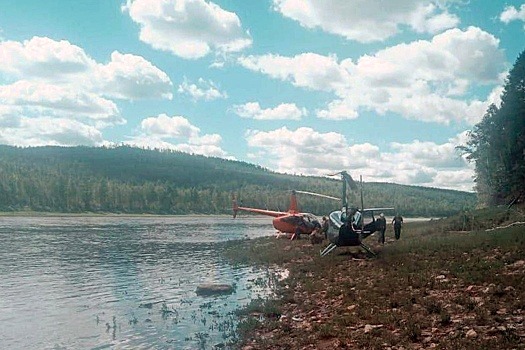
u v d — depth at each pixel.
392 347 9.61
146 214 170.25
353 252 26.00
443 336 9.77
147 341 12.12
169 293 18.80
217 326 13.38
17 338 12.51
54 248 38.12
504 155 60.31
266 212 47.31
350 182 25.33
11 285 20.83
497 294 12.45
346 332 11.01
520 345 8.59
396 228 31.70
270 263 27.25
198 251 36.09
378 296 14.18
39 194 156.00
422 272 16.83
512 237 21.75
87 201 164.38
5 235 53.19
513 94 67.88
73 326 13.71
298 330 11.92
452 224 37.78
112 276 23.36
